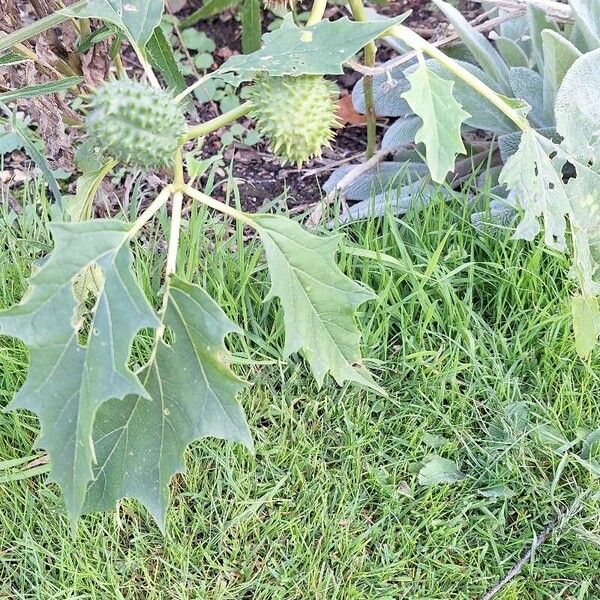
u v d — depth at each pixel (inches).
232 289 29.0
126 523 25.7
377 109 32.8
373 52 29.1
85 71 28.4
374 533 25.6
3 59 25.9
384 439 27.0
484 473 26.5
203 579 25.0
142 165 19.8
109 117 19.1
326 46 19.8
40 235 30.5
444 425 27.2
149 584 24.8
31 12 37.6
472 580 25.0
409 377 28.1
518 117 21.8
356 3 24.5
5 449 26.5
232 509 25.8
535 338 28.5
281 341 28.5
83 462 18.5
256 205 34.4
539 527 25.9
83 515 25.4
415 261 30.0
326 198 31.2
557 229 23.5
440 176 20.0
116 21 21.0
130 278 18.6
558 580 25.0
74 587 24.5
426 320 27.9
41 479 26.1
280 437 26.9
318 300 21.2
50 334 18.3
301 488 26.2
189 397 20.4
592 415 27.2
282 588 24.8
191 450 26.4
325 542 25.4
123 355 18.3
